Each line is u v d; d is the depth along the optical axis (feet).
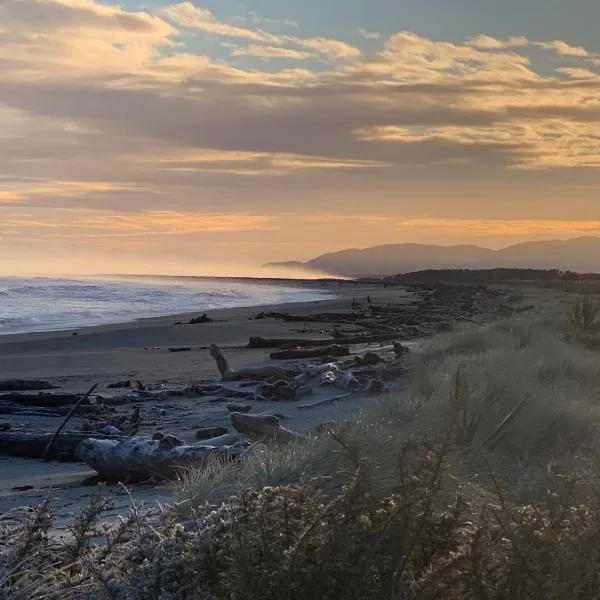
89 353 110.83
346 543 10.33
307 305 233.35
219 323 157.48
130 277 654.53
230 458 29.40
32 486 31.76
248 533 10.77
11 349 117.19
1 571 12.26
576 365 45.42
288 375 71.67
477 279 494.18
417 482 11.49
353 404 49.32
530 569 10.61
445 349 63.93
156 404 61.16
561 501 11.91
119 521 14.97
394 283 490.08
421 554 11.18
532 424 26.78
